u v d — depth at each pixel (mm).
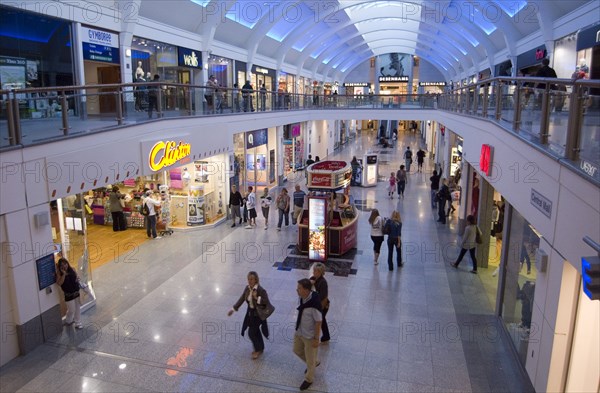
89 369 6906
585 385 5035
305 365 7012
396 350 7449
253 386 6465
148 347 7535
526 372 6316
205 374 6758
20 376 6758
